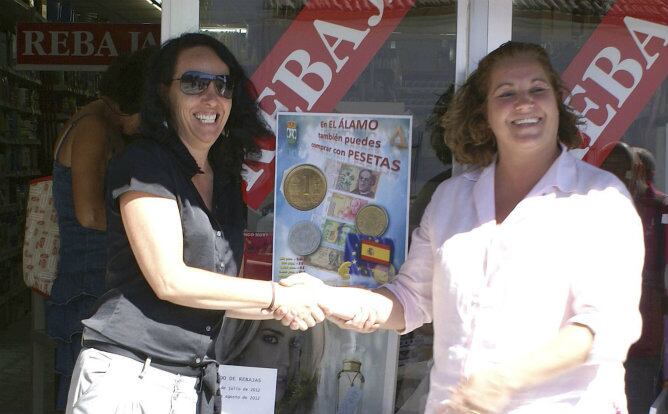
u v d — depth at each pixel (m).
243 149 2.43
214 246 2.22
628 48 3.06
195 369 2.20
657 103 3.08
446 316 2.22
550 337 2.05
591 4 3.05
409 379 3.05
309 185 3.03
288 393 3.05
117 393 2.07
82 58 6.45
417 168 3.01
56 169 3.29
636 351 3.14
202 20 3.03
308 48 3.03
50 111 7.97
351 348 3.06
